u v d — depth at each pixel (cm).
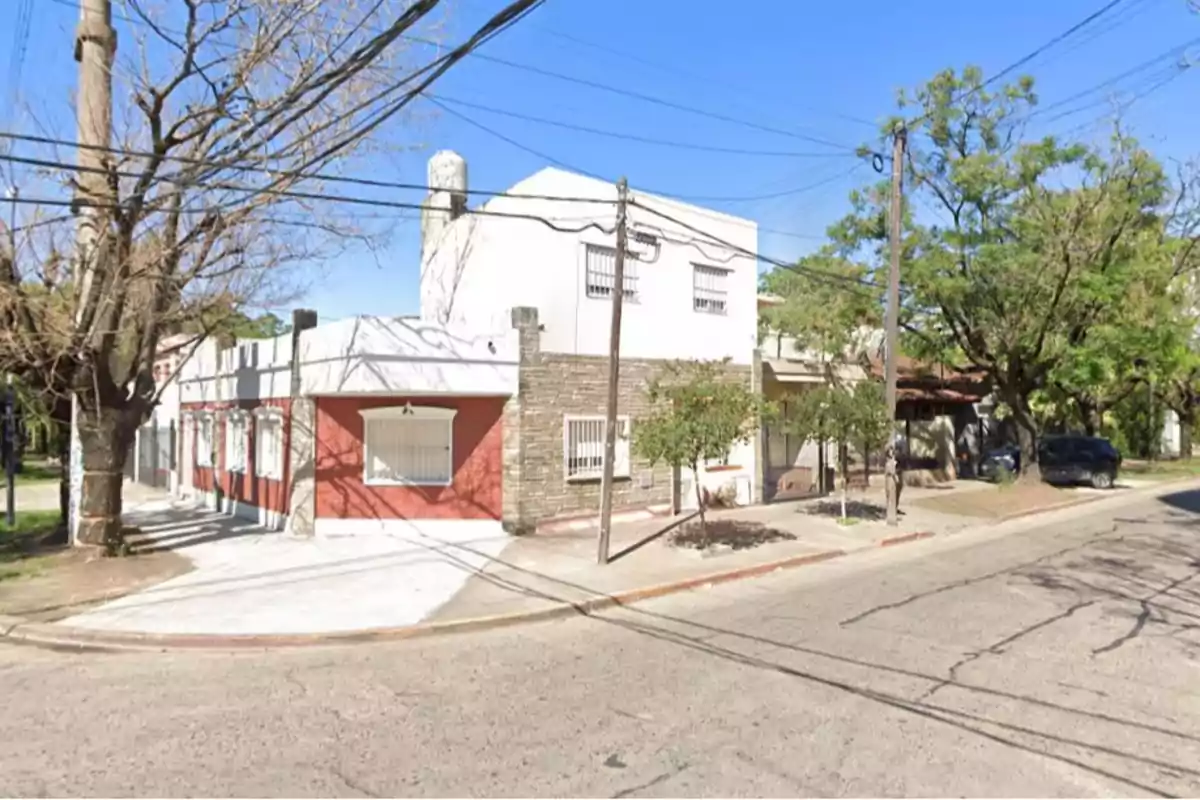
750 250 2075
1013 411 2461
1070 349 2298
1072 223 2098
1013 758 559
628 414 1788
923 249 2247
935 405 2966
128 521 1886
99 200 1259
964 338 2434
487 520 1609
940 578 1248
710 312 1978
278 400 1777
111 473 1413
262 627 962
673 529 1675
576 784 520
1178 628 920
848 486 2484
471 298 1903
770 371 2152
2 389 1936
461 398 1616
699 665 798
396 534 1612
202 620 992
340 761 563
